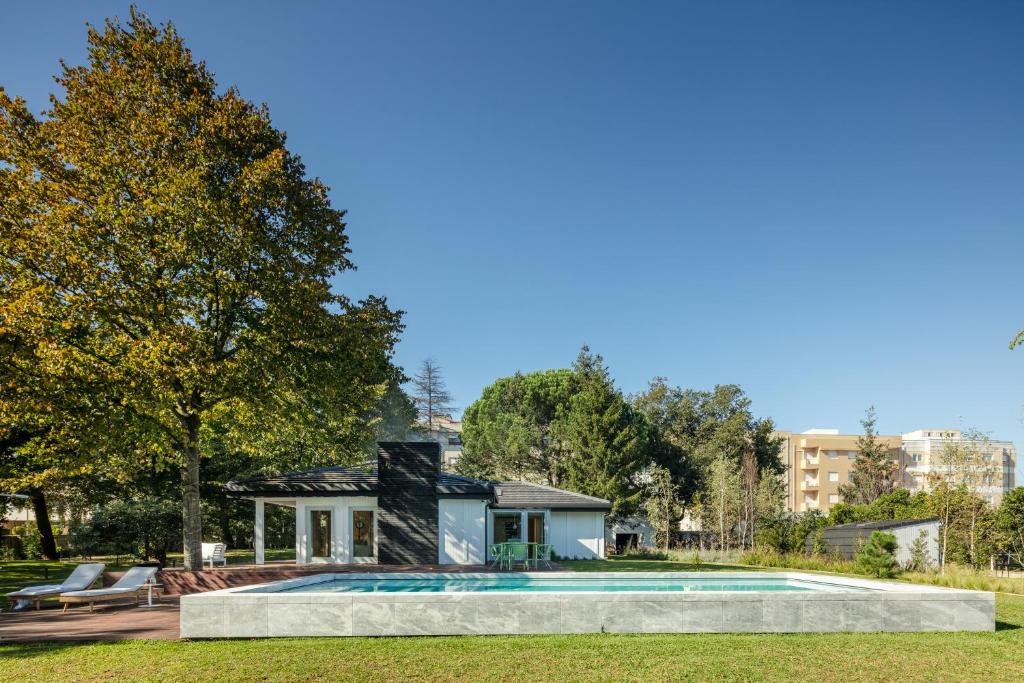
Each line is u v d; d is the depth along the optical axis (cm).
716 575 1872
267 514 4006
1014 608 1361
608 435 4434
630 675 790
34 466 2461
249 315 2003
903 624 1056
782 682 766
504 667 822
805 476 7250
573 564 2619
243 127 1916
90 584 1540
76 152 1698
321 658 869
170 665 845
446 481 2472
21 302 1551
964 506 2798
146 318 1742
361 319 2094
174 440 1972
